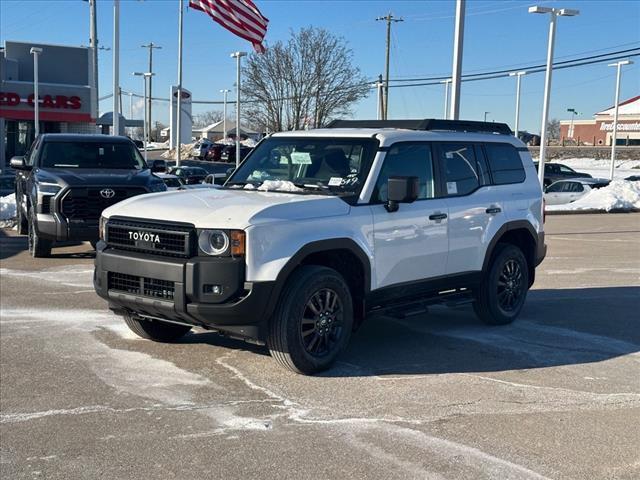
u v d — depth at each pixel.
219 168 56.97
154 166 13.76
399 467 4.33
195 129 119.25
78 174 12.14
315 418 5.10
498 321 7.97
